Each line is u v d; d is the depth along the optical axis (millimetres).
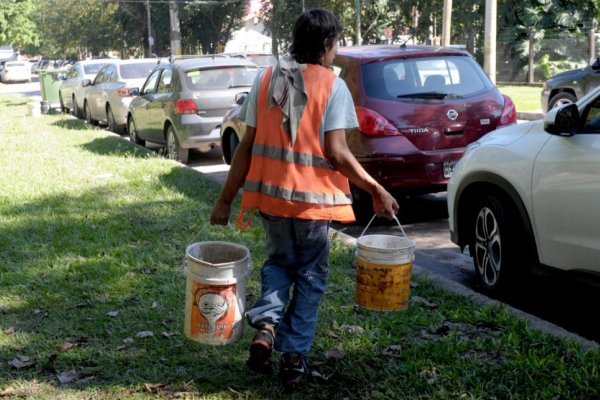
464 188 5551
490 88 7812
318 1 41250
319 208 3596
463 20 36469
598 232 4402
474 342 4324
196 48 57562
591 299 5355
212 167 12023
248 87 12086
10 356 4293
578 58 29953
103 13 61656
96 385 3926
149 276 5699
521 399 3674
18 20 56875
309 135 3580
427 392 3773
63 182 9797
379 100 7395
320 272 3766
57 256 6289
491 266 5445
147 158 11961
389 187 7355
